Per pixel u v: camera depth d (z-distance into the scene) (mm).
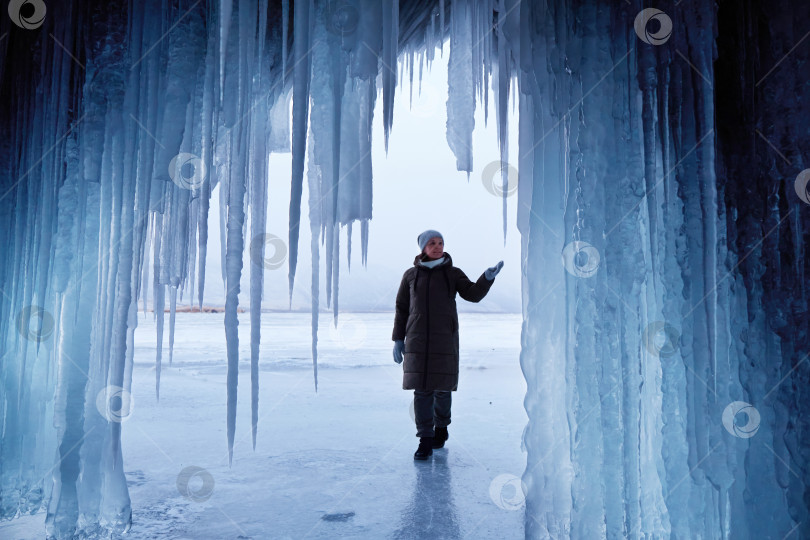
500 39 2064
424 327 2947
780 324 1488
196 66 1872
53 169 1950
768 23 1537
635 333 1577
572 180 1669
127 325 1842
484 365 7223
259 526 1976
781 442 1466
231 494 2312
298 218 1889
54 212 1964
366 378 5930
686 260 1544
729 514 1507
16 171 1984
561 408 1675
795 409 1460
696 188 1541
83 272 1805
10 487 1976
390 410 4211
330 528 1968
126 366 1881
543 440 1664
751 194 1532
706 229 1523
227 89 1879
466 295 3021
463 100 2199
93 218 1828
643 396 1636
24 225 1997
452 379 2930
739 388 1515
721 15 1579
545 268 1711
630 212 1607
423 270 3084
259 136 1958
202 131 1904
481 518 2070
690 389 1516
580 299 1632
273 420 3791
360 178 1963
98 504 1783
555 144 1724
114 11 1842
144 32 1847
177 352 8508
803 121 1494
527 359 1705
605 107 1655
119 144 1831
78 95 1858
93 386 1813
